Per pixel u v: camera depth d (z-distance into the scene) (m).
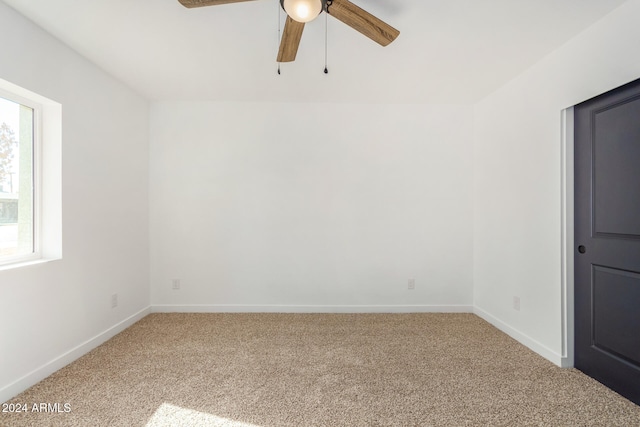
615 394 1.82
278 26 1.93
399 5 1.71
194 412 1.66
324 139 3.27
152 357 2.27
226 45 2.16
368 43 2.12
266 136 3.28
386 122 3.26
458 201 3.28
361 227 3.27
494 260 2.94
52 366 2.03
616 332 1.83
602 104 1.90
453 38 2.05
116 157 2.71
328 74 2.61
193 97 3.16
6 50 1.74
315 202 3.28
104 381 1.95
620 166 1.80
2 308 1.74
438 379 1.98
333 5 1.42
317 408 1.70
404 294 3.29
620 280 1.81
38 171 2.09
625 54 1.70
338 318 3.12
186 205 3.26
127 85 2.85
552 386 1.90
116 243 2.71
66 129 2.17
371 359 2.25
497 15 1.80
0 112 1.88
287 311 3.29
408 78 2.68
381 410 1.68
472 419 1.61
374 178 3.29
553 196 2.21
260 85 2.86
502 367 2.14
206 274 3.28
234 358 2.26
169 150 3.25
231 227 3.28
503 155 2.80
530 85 2.46
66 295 2.17
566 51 2.09
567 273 2.14
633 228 1.73
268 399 1.78
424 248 3.27
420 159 3.29
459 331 2.79
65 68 2.15
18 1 1.70
